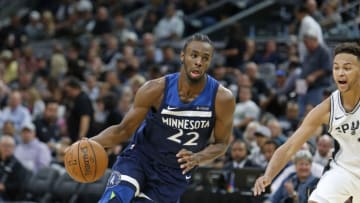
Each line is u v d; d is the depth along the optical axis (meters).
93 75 20.95
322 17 18.80
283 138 13.97
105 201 8.17
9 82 24.00
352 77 7.78
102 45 24.03
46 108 18.17
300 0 22.69
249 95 16.39
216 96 8.26
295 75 16.97
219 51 21.31
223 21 23.20
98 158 8.12
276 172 7.71
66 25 26.50
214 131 8.47
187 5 24.31
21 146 16.50
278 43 20.47
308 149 12.38
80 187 14.65
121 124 8.34
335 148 8.13
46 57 25.77
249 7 23.98
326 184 7.93
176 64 19.88
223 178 13.14
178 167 8.43
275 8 22.91
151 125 8.35
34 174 15.61
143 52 22.50
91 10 27.05
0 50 27.00
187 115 8.23
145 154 8.45
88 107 16.47
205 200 12.91
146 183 8.47
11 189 15.42
